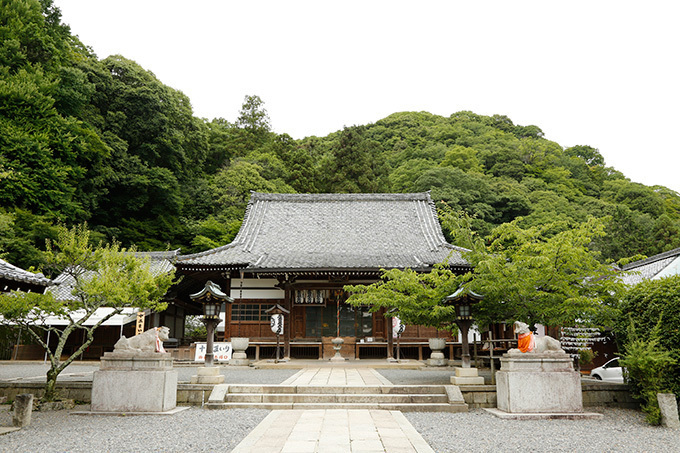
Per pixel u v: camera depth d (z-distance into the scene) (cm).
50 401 979
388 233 2531
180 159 4588
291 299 2061
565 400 924
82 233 1037
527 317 1098
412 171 6116
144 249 3788
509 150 6806
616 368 1716
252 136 6181
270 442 660
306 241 2423
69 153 3017
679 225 4838
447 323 1290
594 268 1092
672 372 929
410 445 645
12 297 966
